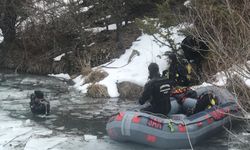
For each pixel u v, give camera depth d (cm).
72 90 1451
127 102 1284
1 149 886
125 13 1700
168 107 935
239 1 1144
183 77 1150
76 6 1748
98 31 1784
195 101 1007
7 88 1473
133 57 1541
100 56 1642
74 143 925
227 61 700
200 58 1281
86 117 1127
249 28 698
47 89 1462
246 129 996
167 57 1429
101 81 1423
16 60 1836
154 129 879
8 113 1166
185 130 889
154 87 919
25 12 1791
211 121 942
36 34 1830
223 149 883
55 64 1734
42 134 985
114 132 914
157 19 1459
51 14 1762
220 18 1032
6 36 1922
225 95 1020
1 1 1809
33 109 1149
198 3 1111
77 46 1739
